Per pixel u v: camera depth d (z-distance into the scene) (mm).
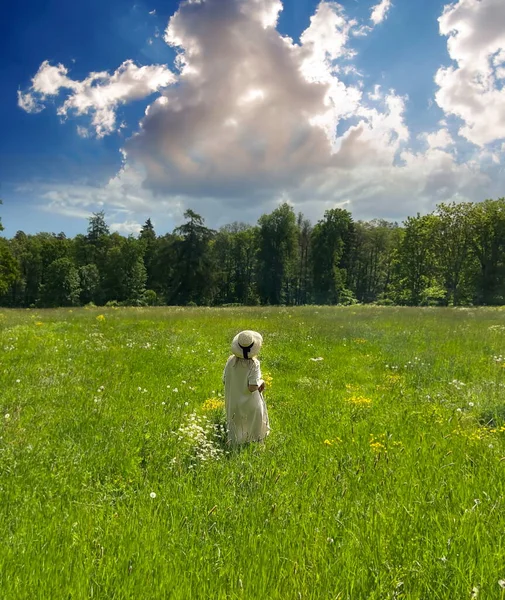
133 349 11023
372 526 2828
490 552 2469
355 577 2332
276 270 78250
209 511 3078
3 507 3254
